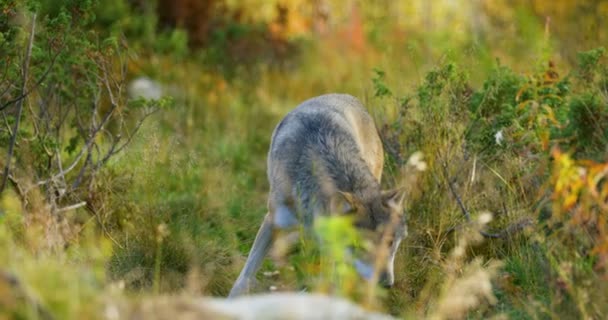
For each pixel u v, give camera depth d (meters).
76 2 11.45
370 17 23.02
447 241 10.84
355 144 10.16
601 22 16.91
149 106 11.77
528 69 13.87
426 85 12.32
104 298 6.25
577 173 8.20
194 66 20.12
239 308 6.26
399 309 9.70
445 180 11.26
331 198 9.27
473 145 11.45
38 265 6.91
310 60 21.00
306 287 9.37
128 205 11.22
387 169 12.65
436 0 22.47
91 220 10.80
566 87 11.59
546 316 8.42
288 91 20.23
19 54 10.63
